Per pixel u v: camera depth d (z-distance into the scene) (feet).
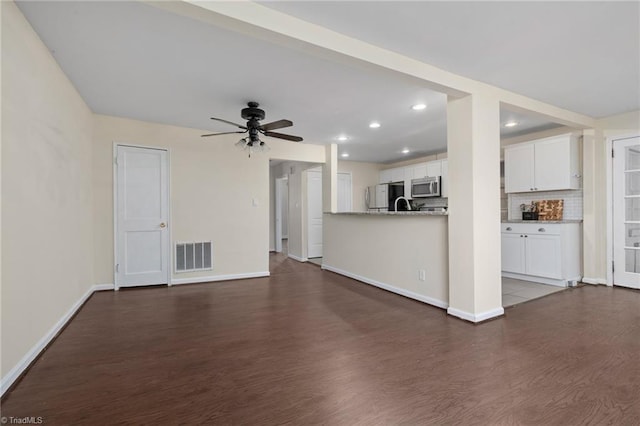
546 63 8.34
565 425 4.82
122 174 13.46
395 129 14.98
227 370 6.61
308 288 13.92
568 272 13.37
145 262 13.99
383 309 10.78
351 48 7.07
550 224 13.52
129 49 7.61
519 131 15.65
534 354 7.22
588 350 7.38
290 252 23.97
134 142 13.60
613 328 8.73
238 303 11.59
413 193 21.45
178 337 8.40
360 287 14.07
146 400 5.55
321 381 6.16
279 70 8.74
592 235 13.71
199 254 15.07
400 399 5.55
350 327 9.09
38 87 7.06
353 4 5.96
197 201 15.02
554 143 14.01
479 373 6.40
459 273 9.72
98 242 13.06
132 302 11.66
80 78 9.25
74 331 8.80
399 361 6.97
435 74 8.49
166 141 14.29
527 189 15.02
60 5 5.93
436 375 6.34
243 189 16.12
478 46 7.48
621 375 6.25
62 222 8.82
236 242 15.94
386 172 24.12
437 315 10.09
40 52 7.15
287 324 9.37
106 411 5.24
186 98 10.91
